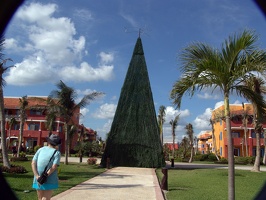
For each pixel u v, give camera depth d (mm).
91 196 10227
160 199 10195
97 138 82500
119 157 25391
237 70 7375
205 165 32844
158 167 25250
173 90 7906
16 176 14555
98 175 17531
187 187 13539
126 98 26922
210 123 51125
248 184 15039
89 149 47344
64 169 20125
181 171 22922
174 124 56188
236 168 27266
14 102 51250
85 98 25422
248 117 45156
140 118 26297
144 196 10742
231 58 7426
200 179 16812
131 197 10453
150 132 26000
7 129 49844
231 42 7383
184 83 7781
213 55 7508
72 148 56125
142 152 25469
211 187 13586
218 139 56094
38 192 5816
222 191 12359
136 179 16188
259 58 7254
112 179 15719
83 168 22109
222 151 52438
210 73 7676
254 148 49156
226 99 7719
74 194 10422
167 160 46375
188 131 54219
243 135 50250
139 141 25688
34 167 5832
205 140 79125
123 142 25641
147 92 27062
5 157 16562
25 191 10195
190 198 10586
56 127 49812
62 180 14102
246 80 7684
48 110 26047
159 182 15438
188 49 7590
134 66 27844
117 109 26766
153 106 26844
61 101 25297
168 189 12734
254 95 7793
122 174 18672
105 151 25641
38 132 49750
